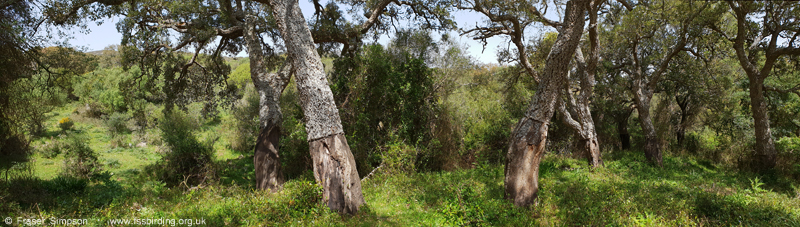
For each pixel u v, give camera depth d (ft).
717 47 43.73
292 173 38.83
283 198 23.54
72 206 22.70
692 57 49.80
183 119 55.67
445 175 36.60
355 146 36.04
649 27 42.42
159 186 30.55
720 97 53.47
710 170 43.70
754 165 40.22
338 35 43.04
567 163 44.93
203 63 56.03
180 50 47.21
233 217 21.30
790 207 23.39
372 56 38.86
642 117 46.52
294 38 24.76
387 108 40.27
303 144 37.86
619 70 61.62
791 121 50.21
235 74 110.42
